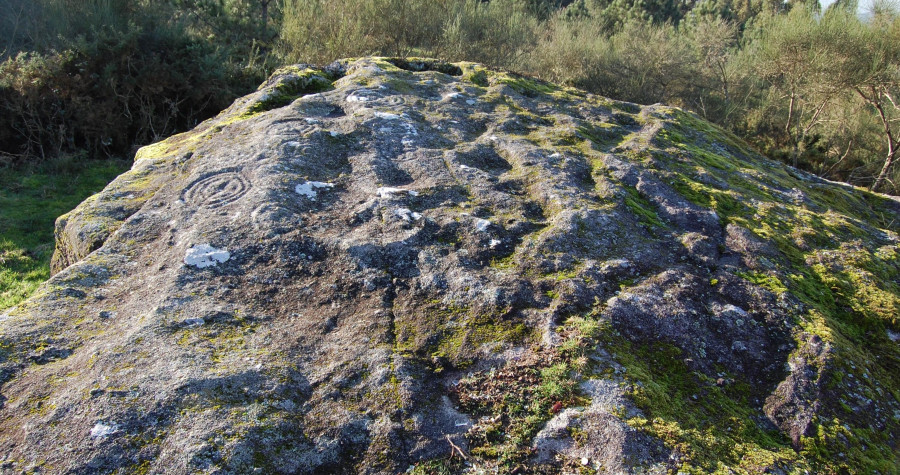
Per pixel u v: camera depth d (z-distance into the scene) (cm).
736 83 1600
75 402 200
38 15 1077
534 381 226
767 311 280
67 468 180
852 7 1148
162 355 220
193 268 271
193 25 1225
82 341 232
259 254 285
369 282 272
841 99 1267
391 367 227
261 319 250
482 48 1445
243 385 212
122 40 967
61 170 884
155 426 194
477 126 464
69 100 953
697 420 221
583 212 330
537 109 520
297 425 205
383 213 317
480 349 240
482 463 200
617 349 242
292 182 337
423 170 369
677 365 246
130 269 278
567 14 2459
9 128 936
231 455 188
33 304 247
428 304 263
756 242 335
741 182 434
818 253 343
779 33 1211
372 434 205
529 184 370
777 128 1487
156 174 375
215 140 402
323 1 1260
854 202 493
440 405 218
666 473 191
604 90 1612
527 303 263
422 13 1383
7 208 736
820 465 215
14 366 216
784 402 237
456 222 315
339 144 391
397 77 552
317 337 244
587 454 199
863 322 295
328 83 547
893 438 235
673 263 312
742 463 205
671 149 457
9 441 189
